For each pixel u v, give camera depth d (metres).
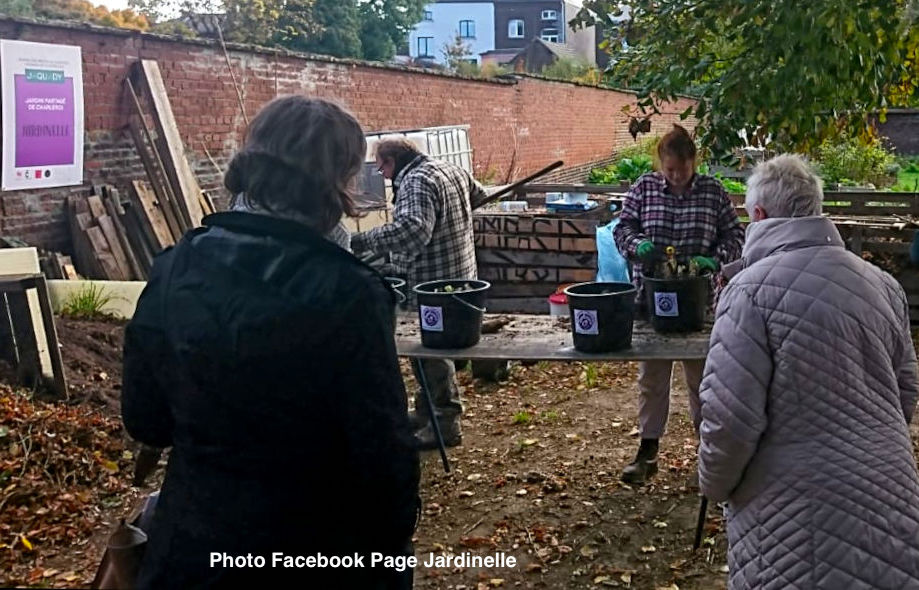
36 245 7.60
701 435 2.54
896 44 4.45
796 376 2.41
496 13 73.81
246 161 1.92
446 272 5.24
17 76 7.27
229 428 1.85
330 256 1.86
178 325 1.89
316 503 1.88
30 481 4.64
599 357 3.88
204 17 19.42
